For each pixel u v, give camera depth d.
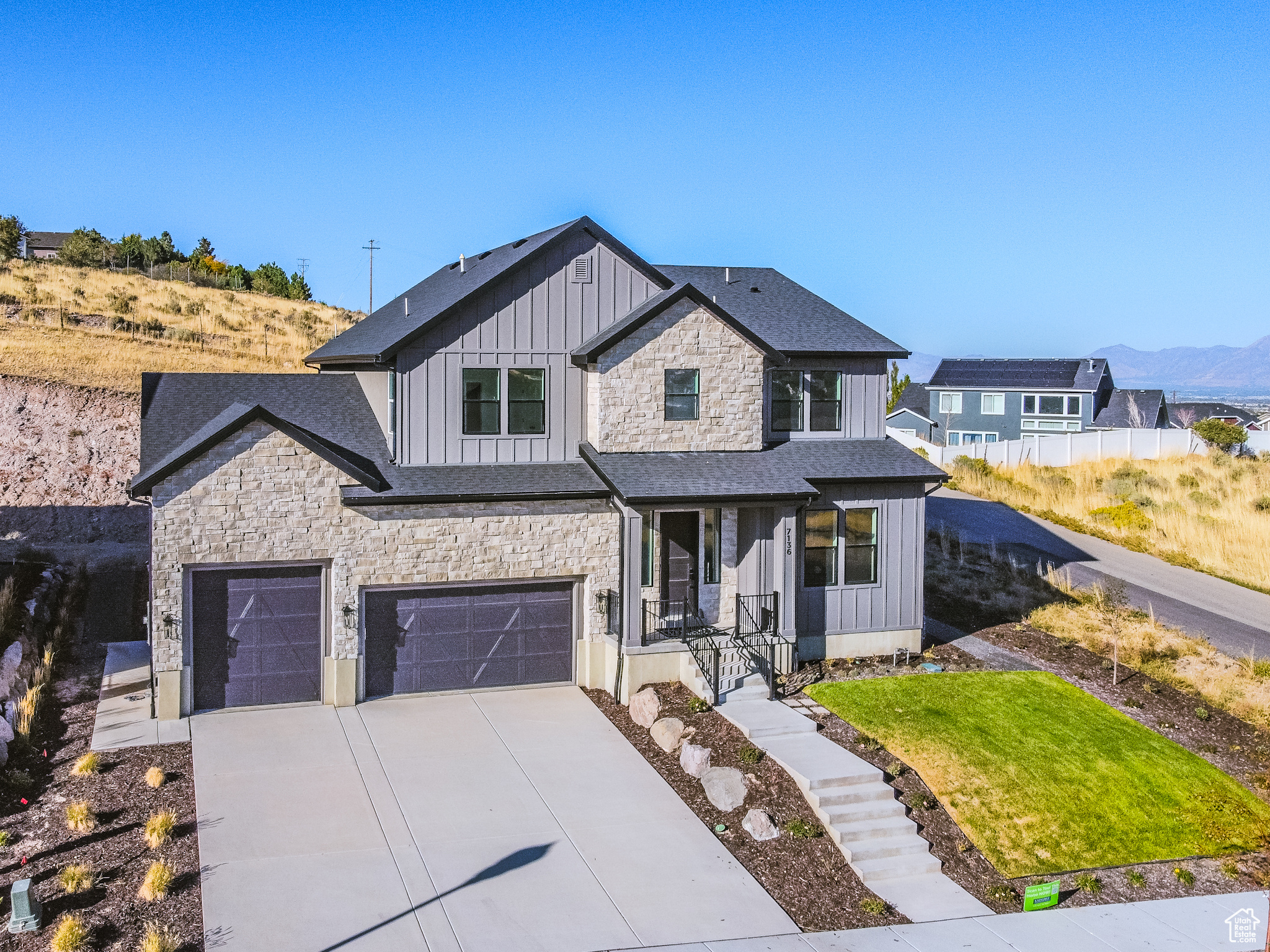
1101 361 65.94
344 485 19.69
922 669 22.33
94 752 17.27
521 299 21.50
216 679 19.48
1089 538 36.56
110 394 40.47
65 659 21.97
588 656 21.41
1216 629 26.20
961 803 16.97
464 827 15.45
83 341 47.22
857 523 22.81
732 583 22.25
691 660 20.44
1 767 16.27
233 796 15.99
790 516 21.42
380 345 21.25
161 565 18.69
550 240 21.33
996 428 66.12
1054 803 17.17
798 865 15.20
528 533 20.78
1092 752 18.75
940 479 22.67
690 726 18.80
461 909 13.32
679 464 21.47
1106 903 14.95
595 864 14.69
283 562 19.42
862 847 15.62
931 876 15.38
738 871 14.84
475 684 21.05
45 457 35.62
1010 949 13.56
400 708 20.02
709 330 21.97
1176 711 20.95
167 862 13.93
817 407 24.12
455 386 21.16
